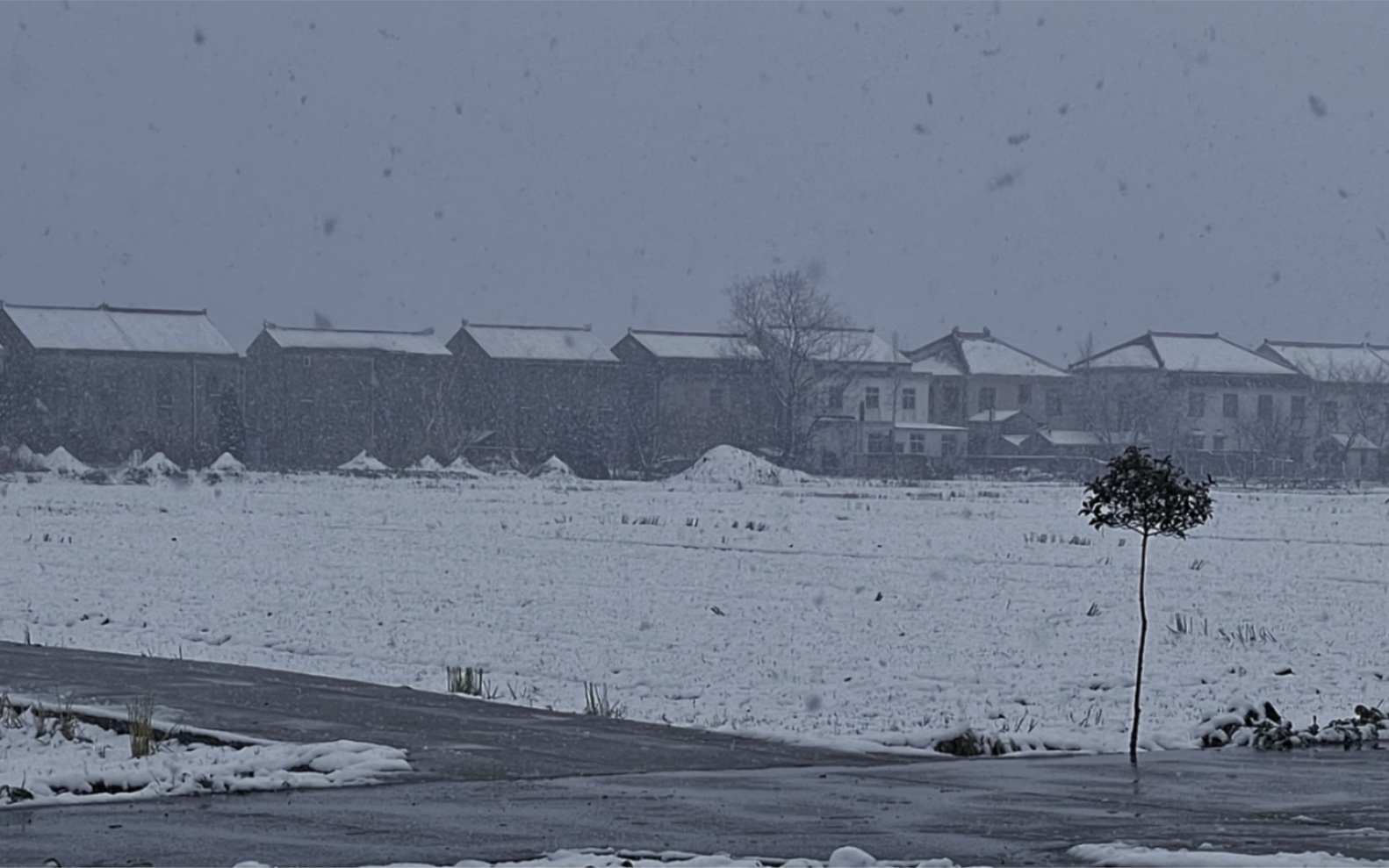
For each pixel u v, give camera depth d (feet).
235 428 595.47
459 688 101.24
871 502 390.01
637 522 292.61
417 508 338.13
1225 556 228.22
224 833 59.47
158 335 644.27
